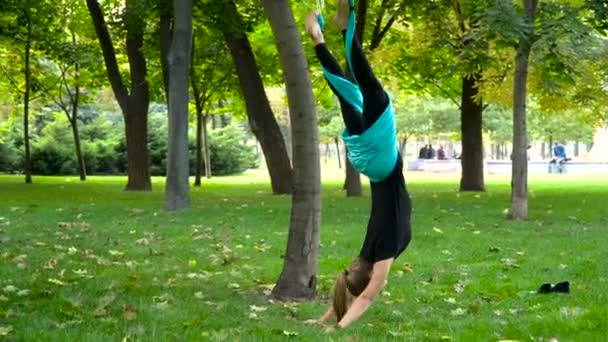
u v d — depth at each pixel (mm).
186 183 15844
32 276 7770
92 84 31922
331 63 5121
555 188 24922
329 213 15094
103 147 41156
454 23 19688
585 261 9219
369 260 5270
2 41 28484
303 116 7191
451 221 13844
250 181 33281
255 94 21328
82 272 8133
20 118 41969
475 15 14164
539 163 50438
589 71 19328
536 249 10375
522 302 6934
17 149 40438
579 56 16828
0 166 41188
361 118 4973
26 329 5496
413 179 34156
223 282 7875
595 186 26141
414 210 16078
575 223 13812
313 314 6473
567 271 8562
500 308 6691
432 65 23547
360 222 13492
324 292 7559
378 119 4871
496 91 20703
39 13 26391
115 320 5918
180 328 5688
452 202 18406
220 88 29125
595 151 61906
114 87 24062
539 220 14258
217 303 6738
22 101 38031
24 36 27688
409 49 22188
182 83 15570
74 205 16906
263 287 7707
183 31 15445
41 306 6402
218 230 12195
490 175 40562
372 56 20203
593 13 13930
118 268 8586
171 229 12289
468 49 14562
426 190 24281
